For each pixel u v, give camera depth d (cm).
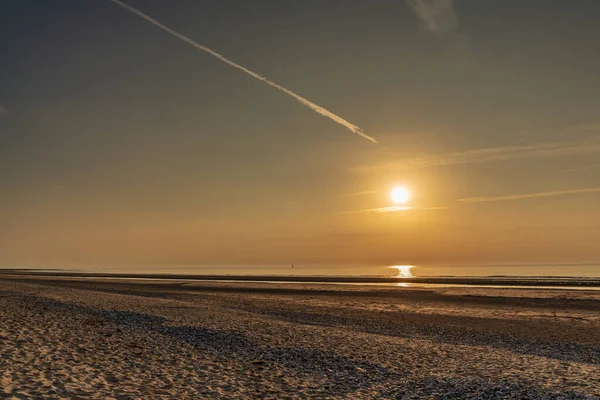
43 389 1334
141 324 2905
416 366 2030
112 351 2000
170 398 1381
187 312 3772
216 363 1931
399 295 5978
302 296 5922
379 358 2181
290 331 2917
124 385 1480
